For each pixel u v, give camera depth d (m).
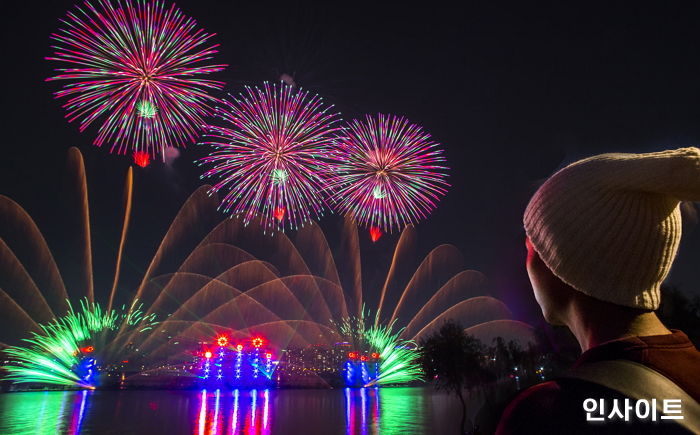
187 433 46.81
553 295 1.15
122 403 83.88
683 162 0.91
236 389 130.50
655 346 1.00
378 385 142.88
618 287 1.02
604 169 1.03
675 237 1.01
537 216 1.15
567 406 0.95
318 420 57.31
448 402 85.44
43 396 97.06
